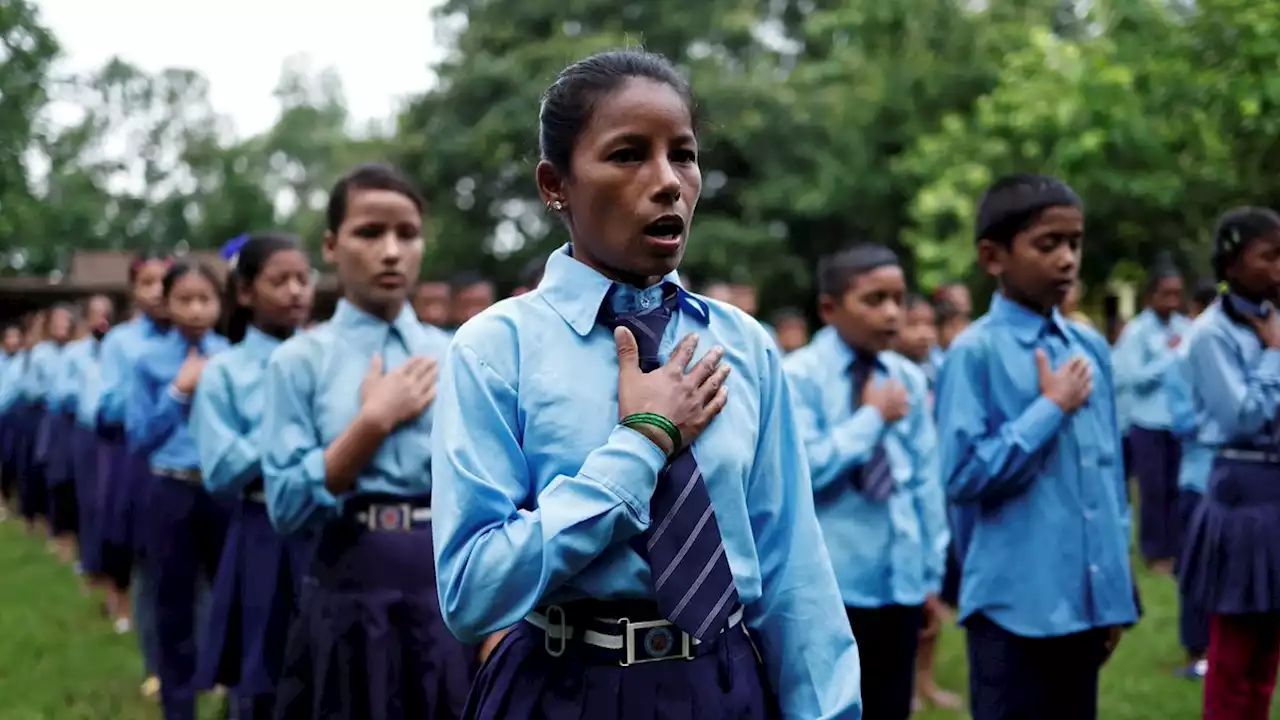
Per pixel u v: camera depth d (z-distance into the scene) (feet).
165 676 16.05
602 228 6.05
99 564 21.53
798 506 6.63
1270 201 33.37
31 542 34.53
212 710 17.79
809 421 13.61
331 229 11.14
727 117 72.23
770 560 6.53
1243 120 32.48
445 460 6.07
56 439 30.25
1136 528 31.48
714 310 6.69
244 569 13.35
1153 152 40.01
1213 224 38.47
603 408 6.07
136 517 19.04
